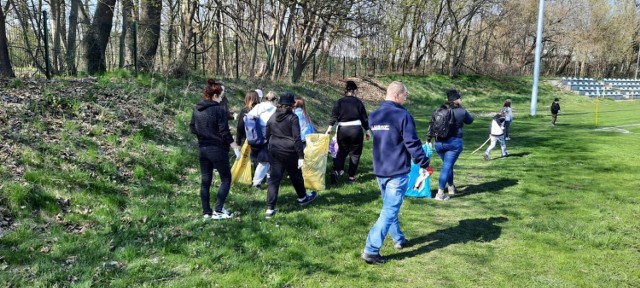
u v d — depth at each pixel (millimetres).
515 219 6332
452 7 40438
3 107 7777
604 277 4520
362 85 32500
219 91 5852
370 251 4809
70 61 13305
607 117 23328
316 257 4945
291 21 22703
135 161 7555
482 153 11750
